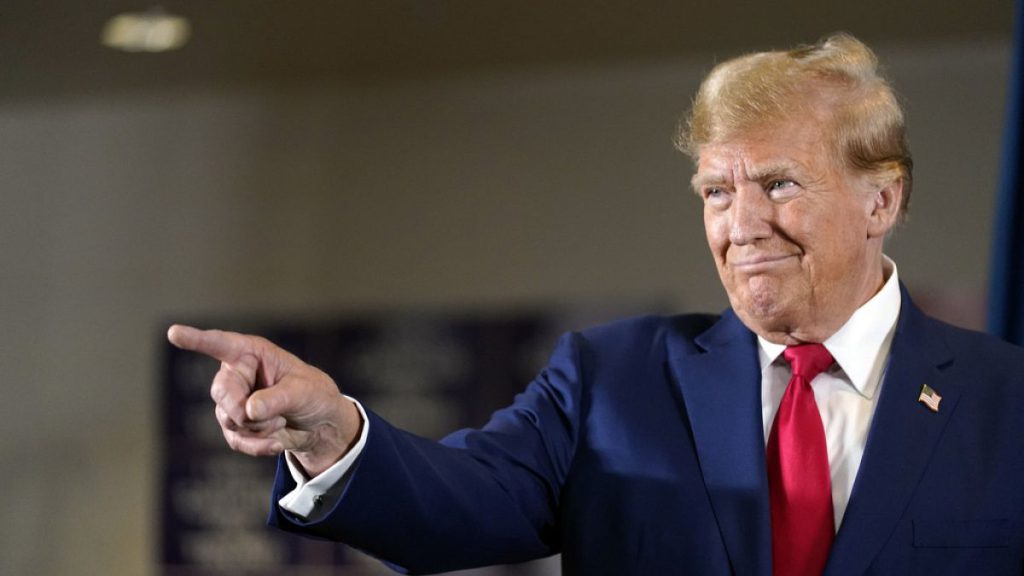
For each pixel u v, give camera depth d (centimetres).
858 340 507
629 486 503
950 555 469
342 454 447
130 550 2164
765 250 480
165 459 2169
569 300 2044
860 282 498
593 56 1986
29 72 2080
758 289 485
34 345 2256
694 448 506
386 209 2144
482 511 486
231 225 2208
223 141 2225
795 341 511
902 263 1873
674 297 1998
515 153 2092
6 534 2214
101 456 2197
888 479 478
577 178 2059
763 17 1777
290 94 2198
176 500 2147
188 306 2212
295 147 2194
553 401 539
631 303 2011
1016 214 716
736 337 531
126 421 2200
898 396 496
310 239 2173
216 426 2159
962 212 1858
